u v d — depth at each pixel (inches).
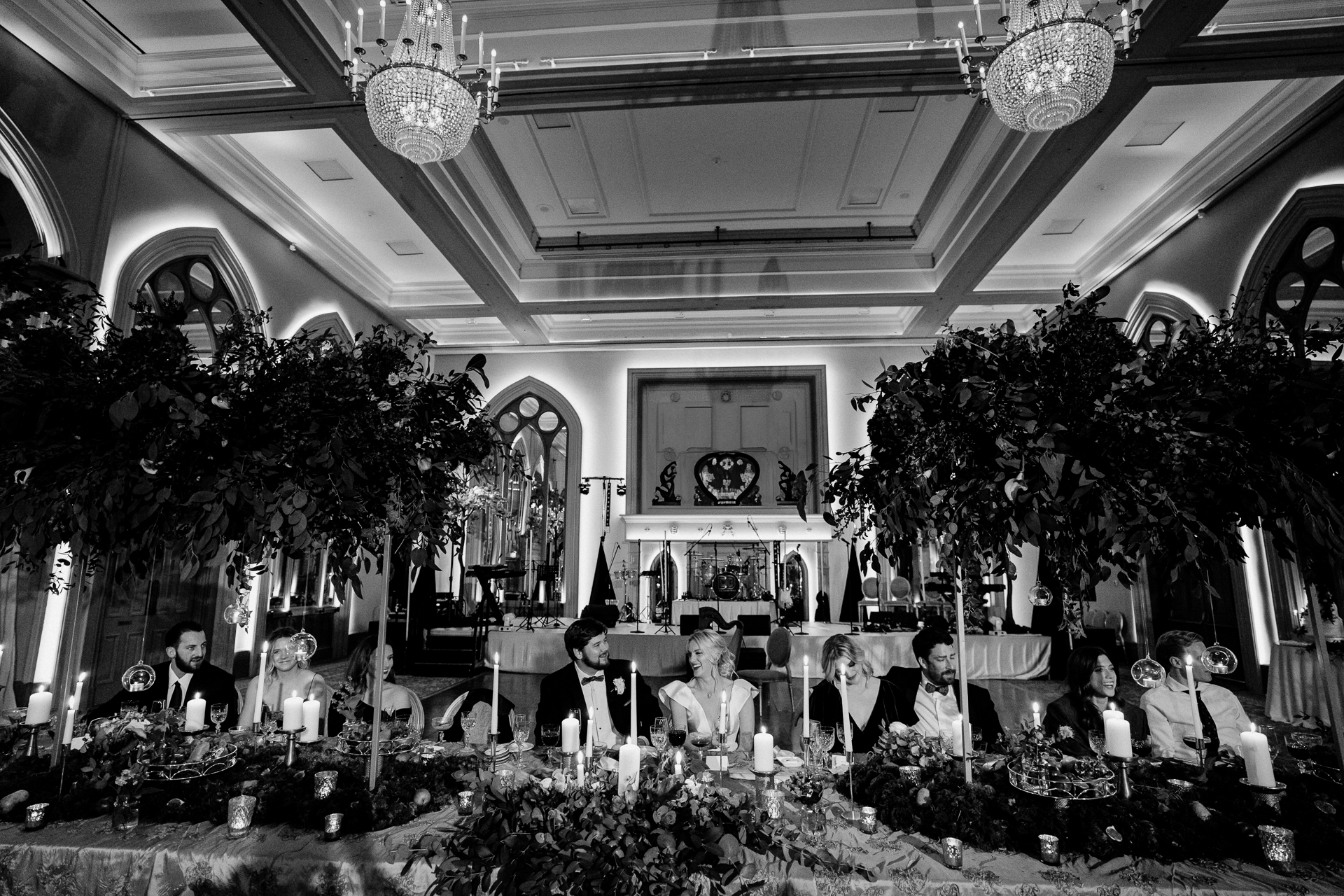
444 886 64.8
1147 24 184.2
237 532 78.6
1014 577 89.7
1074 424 75.0
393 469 85.7
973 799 77.4
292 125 233.1
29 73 199.0
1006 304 389.7
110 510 77.4
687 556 457.7
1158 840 70.9
